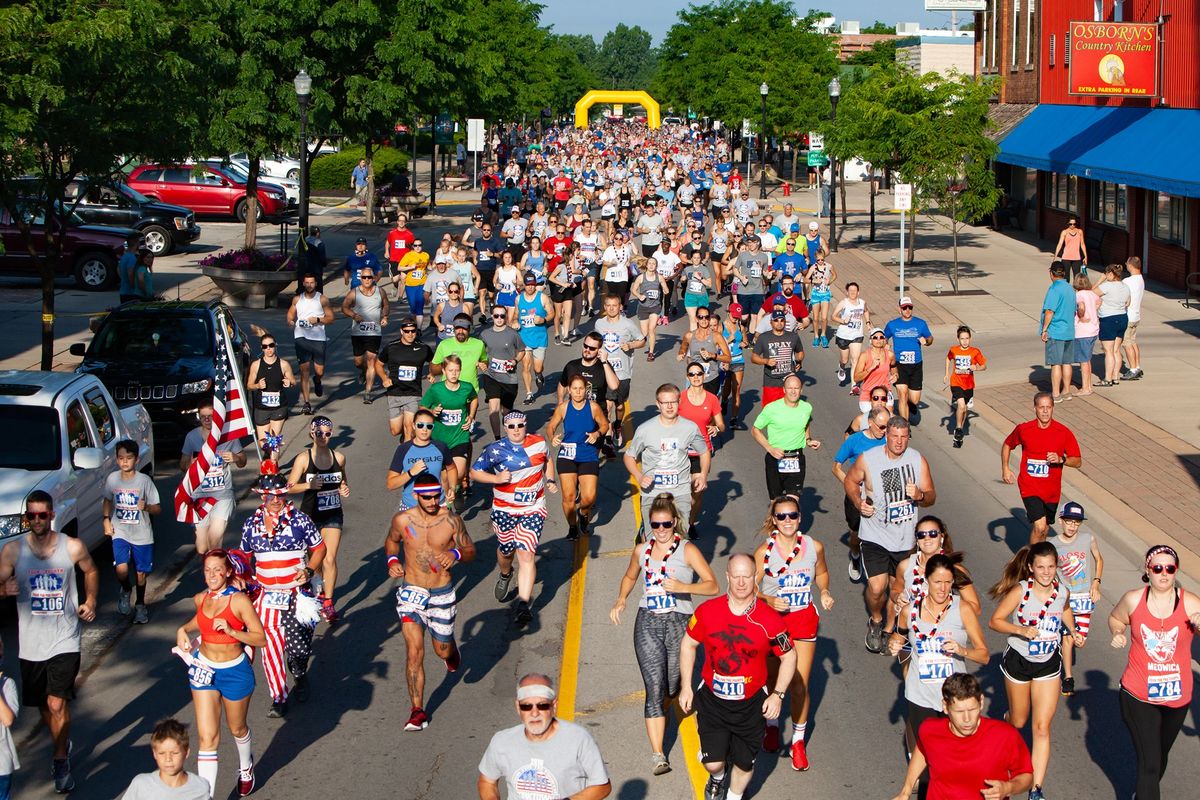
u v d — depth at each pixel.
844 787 9.13
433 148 51.28
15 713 8.34
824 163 48.16
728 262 30.73
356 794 9.14
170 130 19.14
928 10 47.25
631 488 16.78
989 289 32.41
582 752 7.07
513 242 30.81
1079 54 31.53
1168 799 9.07
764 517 15.35
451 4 45.69
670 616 9.48
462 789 9.20
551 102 103.25
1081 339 20.95
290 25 32.72
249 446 18.42
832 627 12.20
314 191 57.41
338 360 25.03
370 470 17.50
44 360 19.08
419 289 26.00
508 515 12.24
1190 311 28.36
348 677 11.23
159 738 7.13
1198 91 29.92
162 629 12.40
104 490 13.56
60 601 9.30
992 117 44.44
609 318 18.00
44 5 17.09
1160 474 16.95
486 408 21.11
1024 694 9.02
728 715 8.51
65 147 18.48
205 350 18.78
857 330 22.73
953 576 8.59
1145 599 8.62
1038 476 13.20
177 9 20.42
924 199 32.91
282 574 10.41
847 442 12.56
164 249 37.12
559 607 12.77
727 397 19.98
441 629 10.29
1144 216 33.41
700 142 89.81
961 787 7.19
